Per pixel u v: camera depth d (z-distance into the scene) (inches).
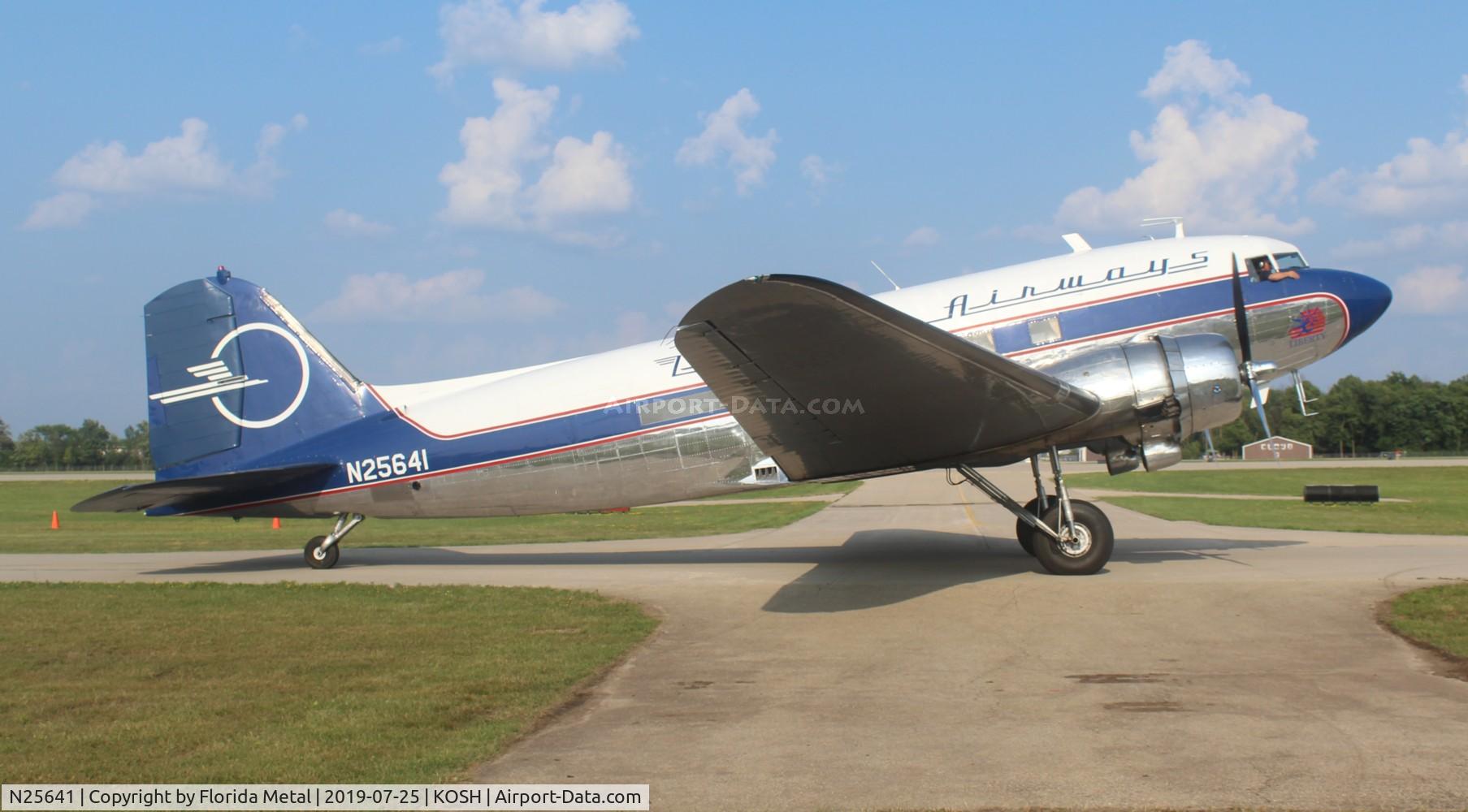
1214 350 424.8
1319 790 179.2
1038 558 427.2
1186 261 465.7
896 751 208.2
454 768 203.0
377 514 544.1
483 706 249.3
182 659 311.3
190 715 245.9
